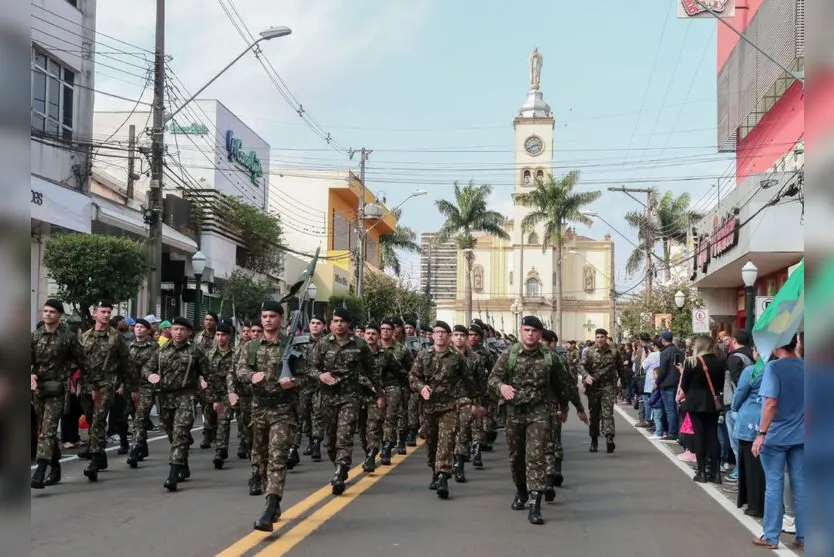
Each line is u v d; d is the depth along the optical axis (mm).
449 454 9555
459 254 90500
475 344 14359
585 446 15164
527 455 8305
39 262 19688
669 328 30828
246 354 8062
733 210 24281
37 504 8648
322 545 7004
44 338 9508
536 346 8430
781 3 24172
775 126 26797
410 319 22859
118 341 10805
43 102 20656
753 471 8711
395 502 9086
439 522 8094
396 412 12195
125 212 23750
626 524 8219
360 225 37625
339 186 49562
